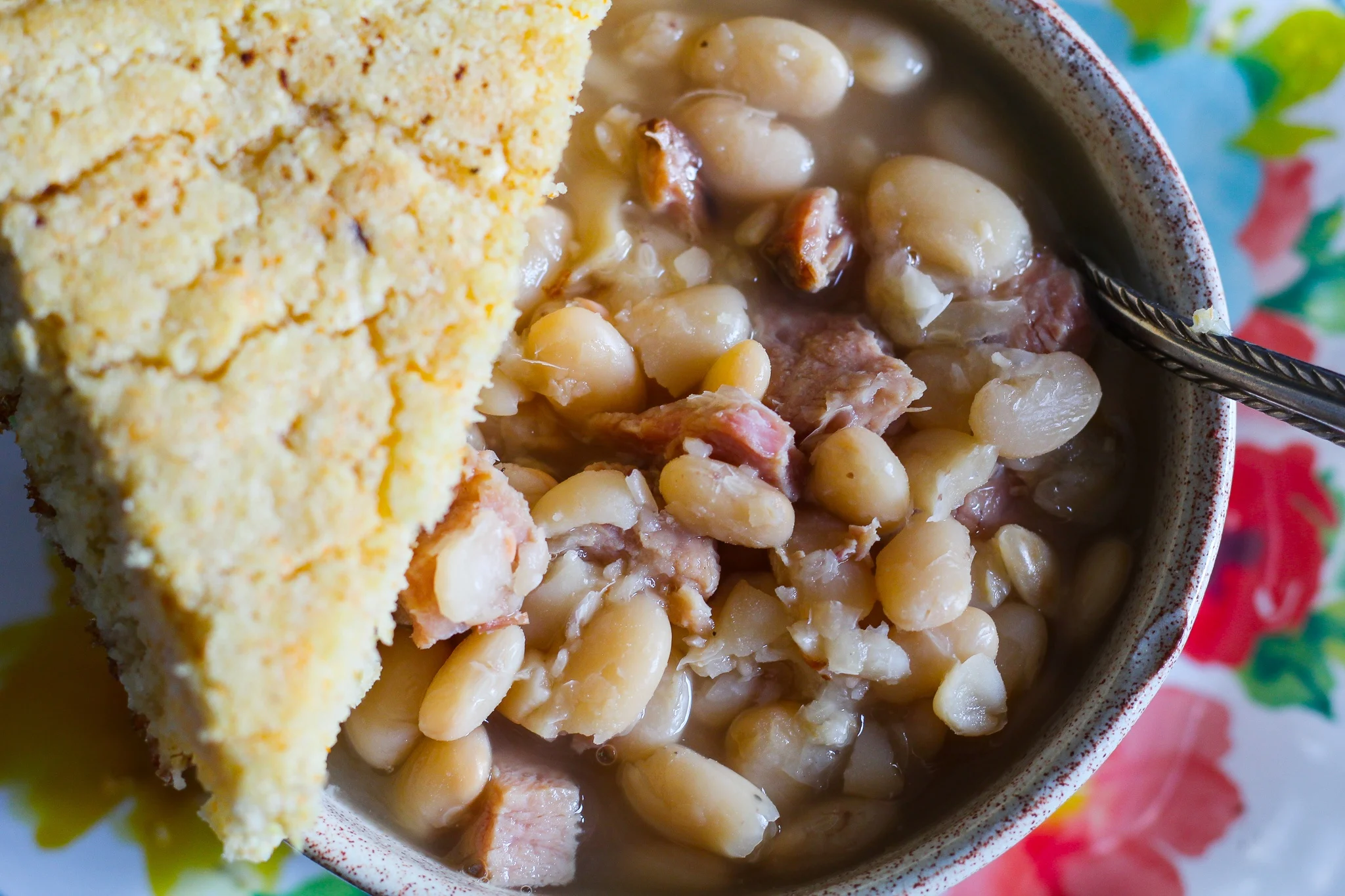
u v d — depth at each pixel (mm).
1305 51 255
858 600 214
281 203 188
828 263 225
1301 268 253
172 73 189
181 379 183
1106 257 223
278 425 183
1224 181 255
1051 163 227
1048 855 238
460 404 188
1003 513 225
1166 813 239
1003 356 220
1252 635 245
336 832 195
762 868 211
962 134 228
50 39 189
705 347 220
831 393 219
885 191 224
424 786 206
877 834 211
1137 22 256
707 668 214
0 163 186
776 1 232
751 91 228
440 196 190
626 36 230
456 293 188
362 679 193
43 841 221
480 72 194
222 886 224
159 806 224
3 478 226
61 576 226
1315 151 254
